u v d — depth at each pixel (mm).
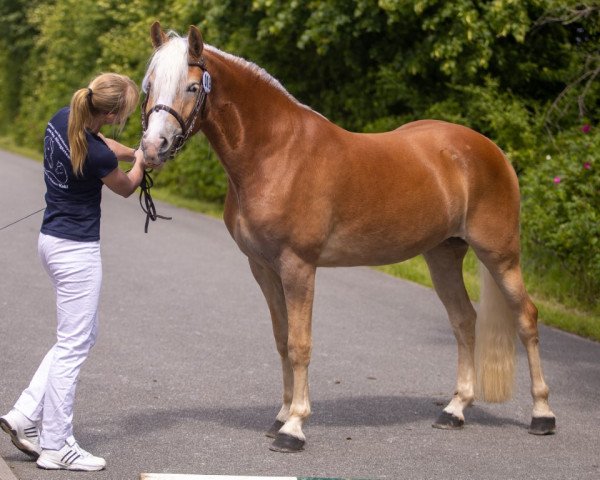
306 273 5234
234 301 9344
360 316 9070
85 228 4758
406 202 5535
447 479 4867
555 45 13531
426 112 13297
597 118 12578
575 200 9922
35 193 17484
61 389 4711
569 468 5113
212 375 6789
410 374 7086
